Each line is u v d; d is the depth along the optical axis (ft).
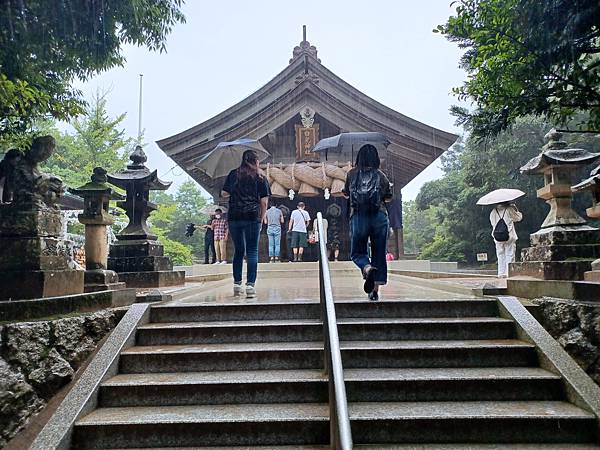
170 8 17.88
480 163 68.85
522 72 12.48
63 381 10.53
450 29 13.61
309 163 46.01
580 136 54.49
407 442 8.62
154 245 23.30
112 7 16.28
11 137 15.24
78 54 16.79
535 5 11.44
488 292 14.25
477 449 8.32
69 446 8.64
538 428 8.63
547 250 16.83
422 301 12.96
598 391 9.29
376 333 11.92
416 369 10.62
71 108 16.74
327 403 9.67
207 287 21.62
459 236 79.56
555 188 17.74
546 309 12.13
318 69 48.14
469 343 11.28
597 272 13.21
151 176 23.13
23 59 14.94
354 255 13.57
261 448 8.53
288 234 46.68
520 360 10.77
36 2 14.51
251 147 40.34
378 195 13.39
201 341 11.98
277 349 10.98
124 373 10.85
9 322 10.19
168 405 9.78
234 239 16.38
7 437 9.16
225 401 9.78
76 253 35.32
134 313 12.71
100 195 17.13
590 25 11.01
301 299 14.79
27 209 12.03
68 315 11.49
